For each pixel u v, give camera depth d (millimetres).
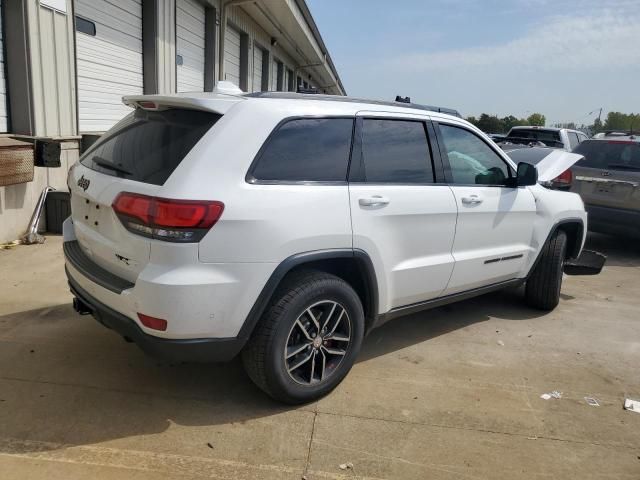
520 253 4645
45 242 6430
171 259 2648
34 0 6570
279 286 3045
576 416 3320
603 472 2805
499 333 4598
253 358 3016
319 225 3061
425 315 4949
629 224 7559
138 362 3658
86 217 3268
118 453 2719
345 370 3418
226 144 2832
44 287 4895
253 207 2811
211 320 2758
